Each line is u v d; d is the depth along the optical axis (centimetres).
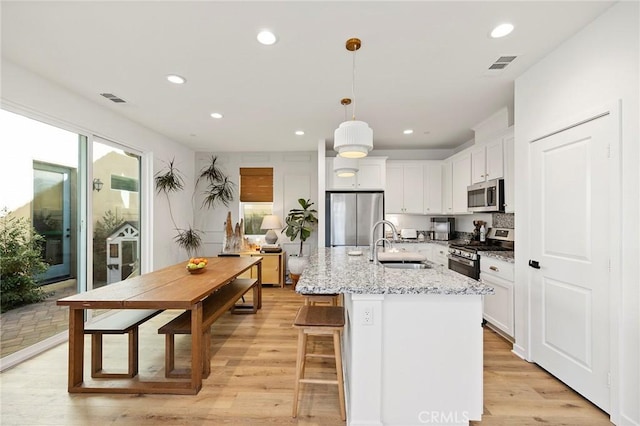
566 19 191
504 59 239
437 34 206
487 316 324
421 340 171
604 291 187
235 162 587
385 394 172
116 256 386
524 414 190
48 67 253
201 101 327
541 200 241
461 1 174
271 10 182
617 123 177
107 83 283
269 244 566
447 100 323
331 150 554
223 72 261
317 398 209
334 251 346
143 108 349
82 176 325
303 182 584
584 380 202
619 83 177
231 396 211
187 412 194
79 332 220
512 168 327
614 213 179
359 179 506
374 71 259
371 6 179
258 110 354
